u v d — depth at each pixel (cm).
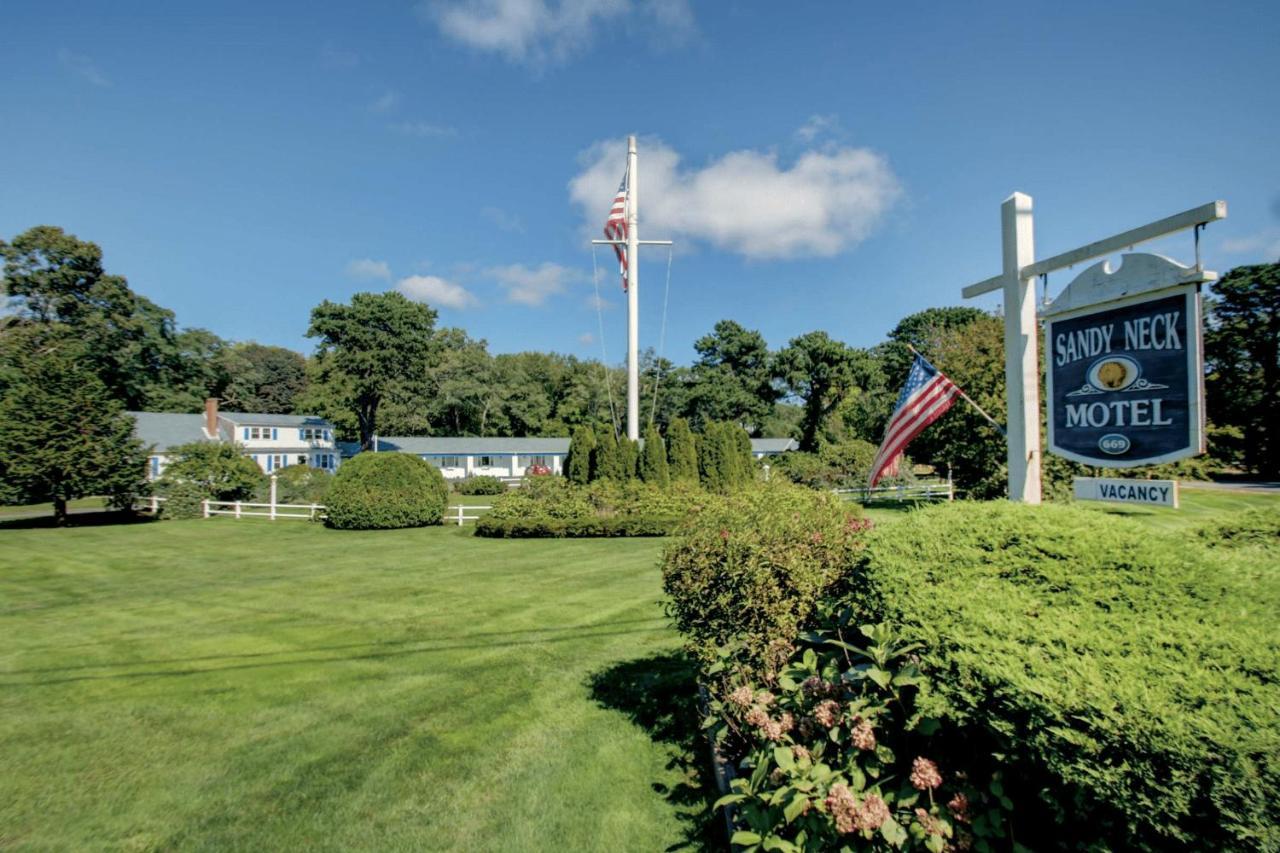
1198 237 371
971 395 1700
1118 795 173
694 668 552
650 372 5881
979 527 310
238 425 4609
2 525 2233
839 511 431
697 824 356
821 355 5003
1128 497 422
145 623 877
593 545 1545
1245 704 175
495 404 6375
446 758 458
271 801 410
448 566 1282
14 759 473
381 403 5278
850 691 286
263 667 673
